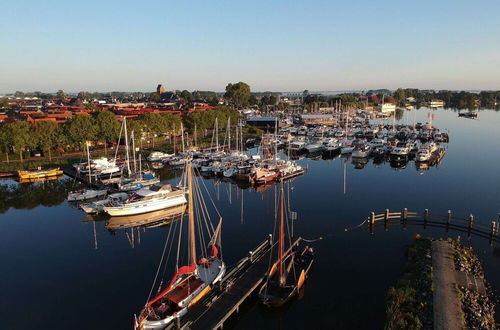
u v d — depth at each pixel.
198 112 131.38
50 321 28.47
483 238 43.22
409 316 26.20
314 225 48.22
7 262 39.00
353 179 73.94
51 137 92.44
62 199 64.12
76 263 38.69
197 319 26.50
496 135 133.38
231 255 39.28
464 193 61.97
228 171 76.62
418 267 33.81
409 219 49.44
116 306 30.48
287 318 28.98
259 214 53.25
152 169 86.12
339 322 28.25
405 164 88.62
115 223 51.88
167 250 41.88
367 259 38.19
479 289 30.52
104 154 96.75
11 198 64.44
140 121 109.75
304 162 94.25
